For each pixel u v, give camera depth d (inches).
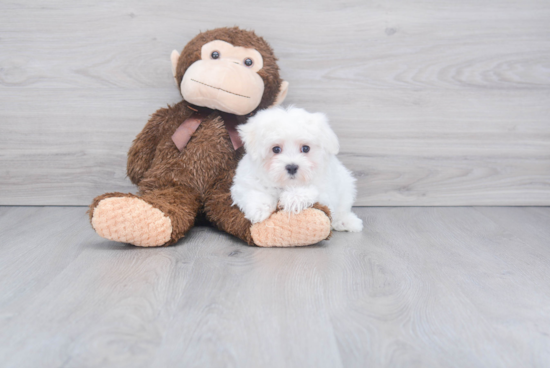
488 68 73.8
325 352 31.6
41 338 33.1
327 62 72.9
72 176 75.1
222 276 44.9
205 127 61.7
